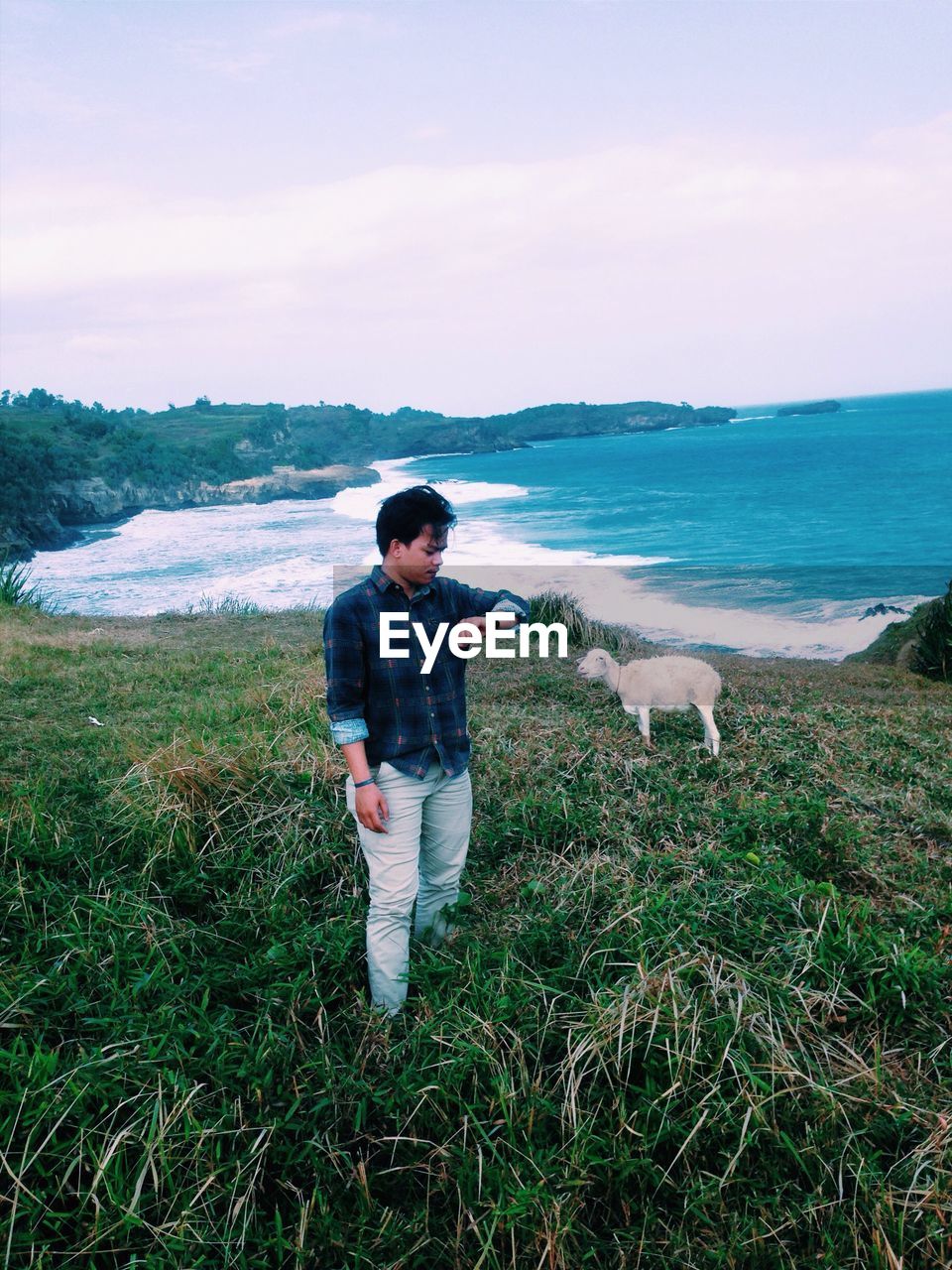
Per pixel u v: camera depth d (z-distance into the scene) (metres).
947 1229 2.13
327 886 3.76
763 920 3.24
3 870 3.54
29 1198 2.06
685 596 23.56
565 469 116.38
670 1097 2.45
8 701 6.35
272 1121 2.38
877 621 18.98
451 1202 2.29
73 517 89.50
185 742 4.84
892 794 4.76
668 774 4.85
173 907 3.55
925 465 78.19
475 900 3.62
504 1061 2.62
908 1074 2.66
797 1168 2.36
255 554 48.69
